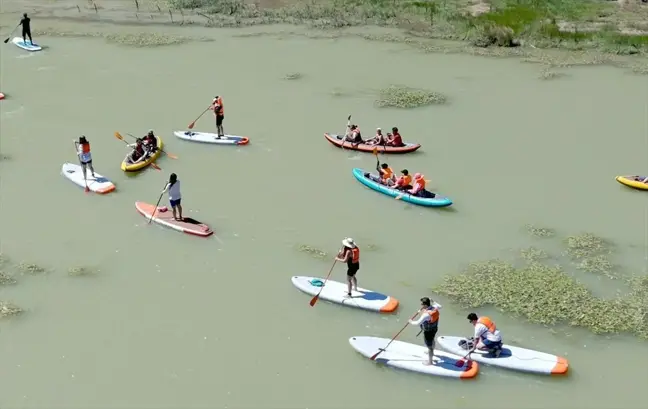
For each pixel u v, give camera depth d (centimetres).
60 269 1888
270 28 4269
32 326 1675
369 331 1661
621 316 1677
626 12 4359
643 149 2616
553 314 1684
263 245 2005
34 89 3234
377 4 4594
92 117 2914
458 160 2542
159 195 2281
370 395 1480
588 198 2269
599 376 1512
